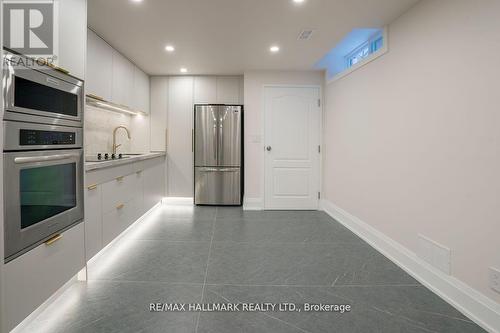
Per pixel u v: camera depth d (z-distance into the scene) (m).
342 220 3.88
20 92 1.47
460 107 1.87
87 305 1.86
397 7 2.41
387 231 2.77
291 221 4.00
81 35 2.07
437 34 2.08
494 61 1.63
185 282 2.20
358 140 3.39
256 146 4.66
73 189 1.99
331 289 2.12
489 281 1.67
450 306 1.89
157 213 4.39
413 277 2.31
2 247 1.36
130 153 4.73
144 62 4.08
